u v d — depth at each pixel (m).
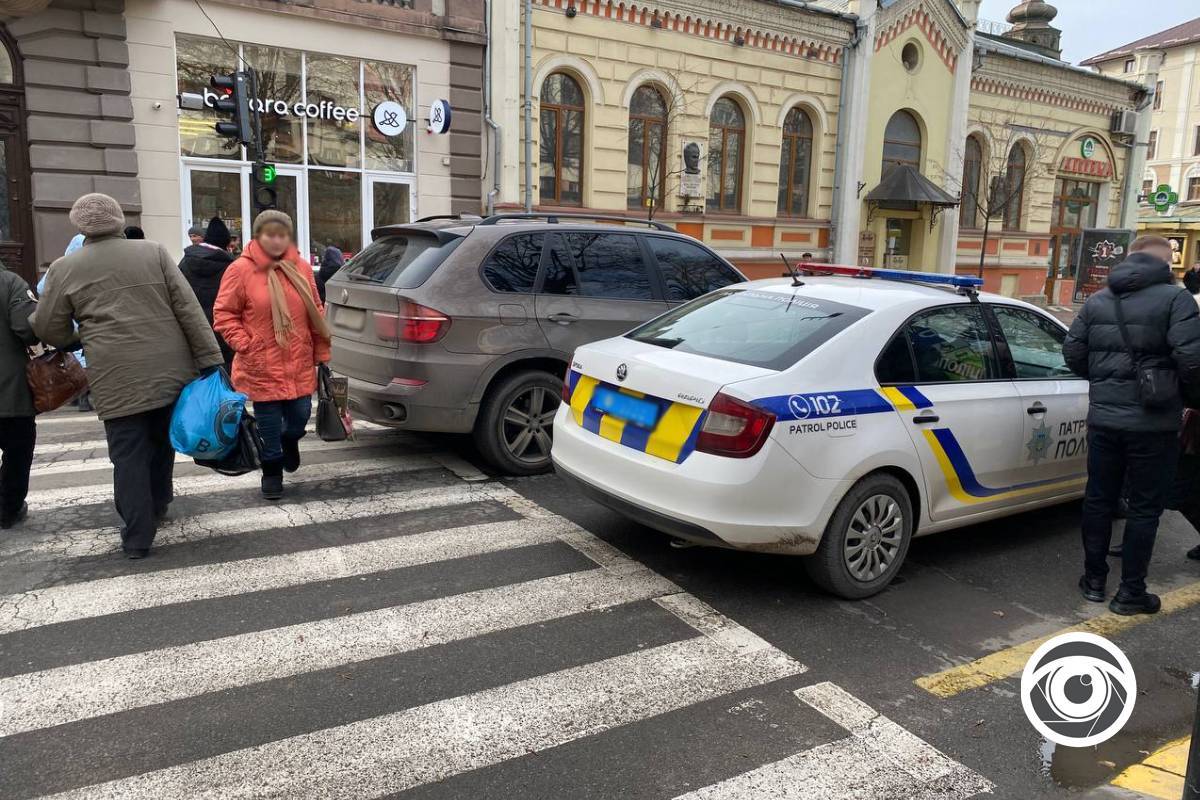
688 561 4.79
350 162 14.23
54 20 11.39
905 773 2.99
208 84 12.78
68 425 7.61
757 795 2.83
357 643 3.74
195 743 2.99
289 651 3.65
